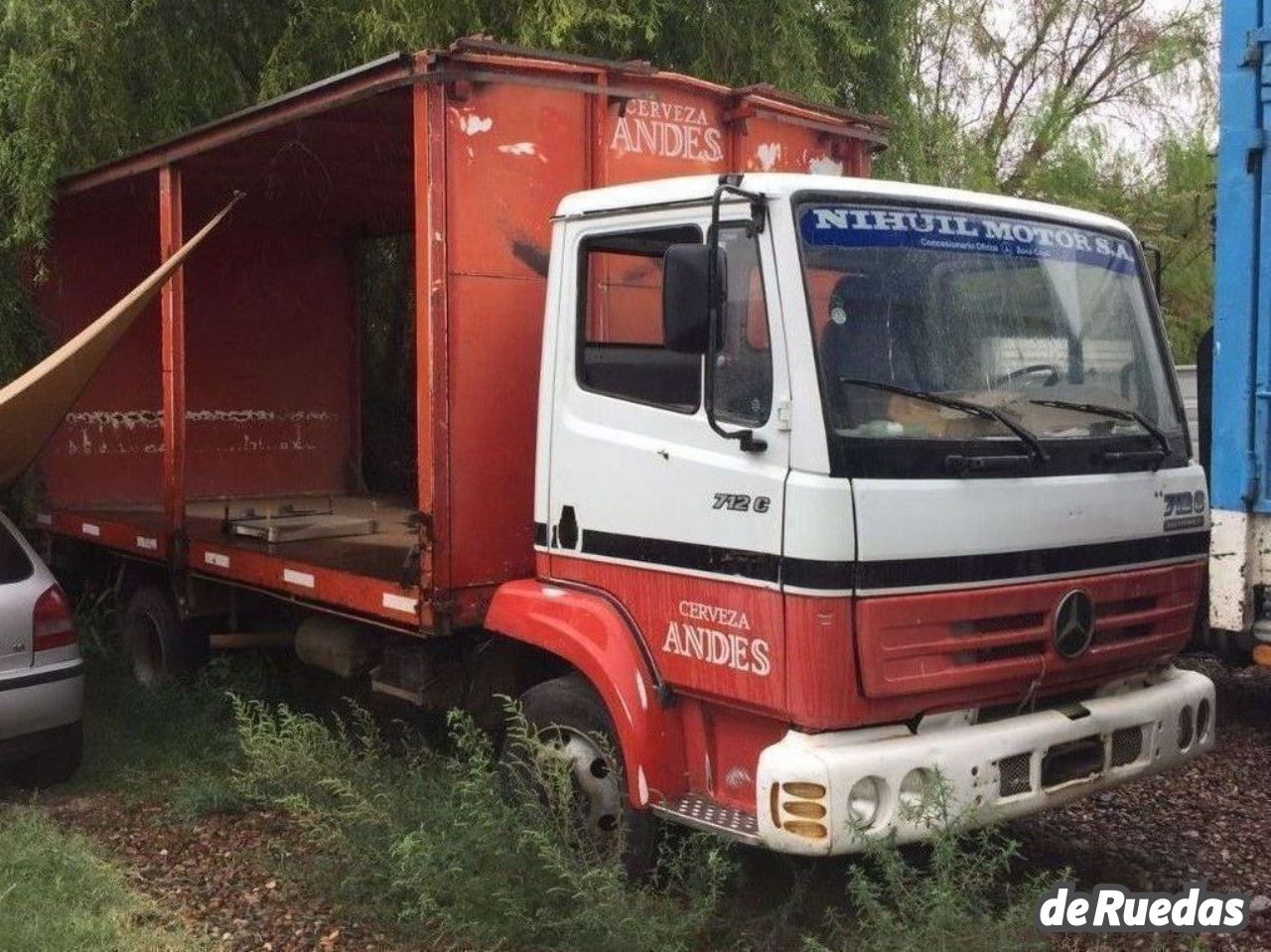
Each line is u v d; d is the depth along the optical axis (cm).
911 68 1274
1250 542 554
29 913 469
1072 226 491
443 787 536
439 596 518
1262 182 545
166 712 726
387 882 489
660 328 462
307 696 755
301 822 517
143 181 819
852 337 416
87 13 879
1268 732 712
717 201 417
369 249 1109
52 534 920
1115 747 465
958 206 456
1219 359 559
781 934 446
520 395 536
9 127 905
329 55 943
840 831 392
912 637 409
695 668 439
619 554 469
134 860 541
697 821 433
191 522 830
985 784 418
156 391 987
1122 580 465
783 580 404
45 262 921
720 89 588
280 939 464
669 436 449
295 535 735
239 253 997
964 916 406
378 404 1114
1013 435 438
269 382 1018
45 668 604
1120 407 486
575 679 494
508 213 530
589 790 483
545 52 530
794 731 409
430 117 509
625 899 429
